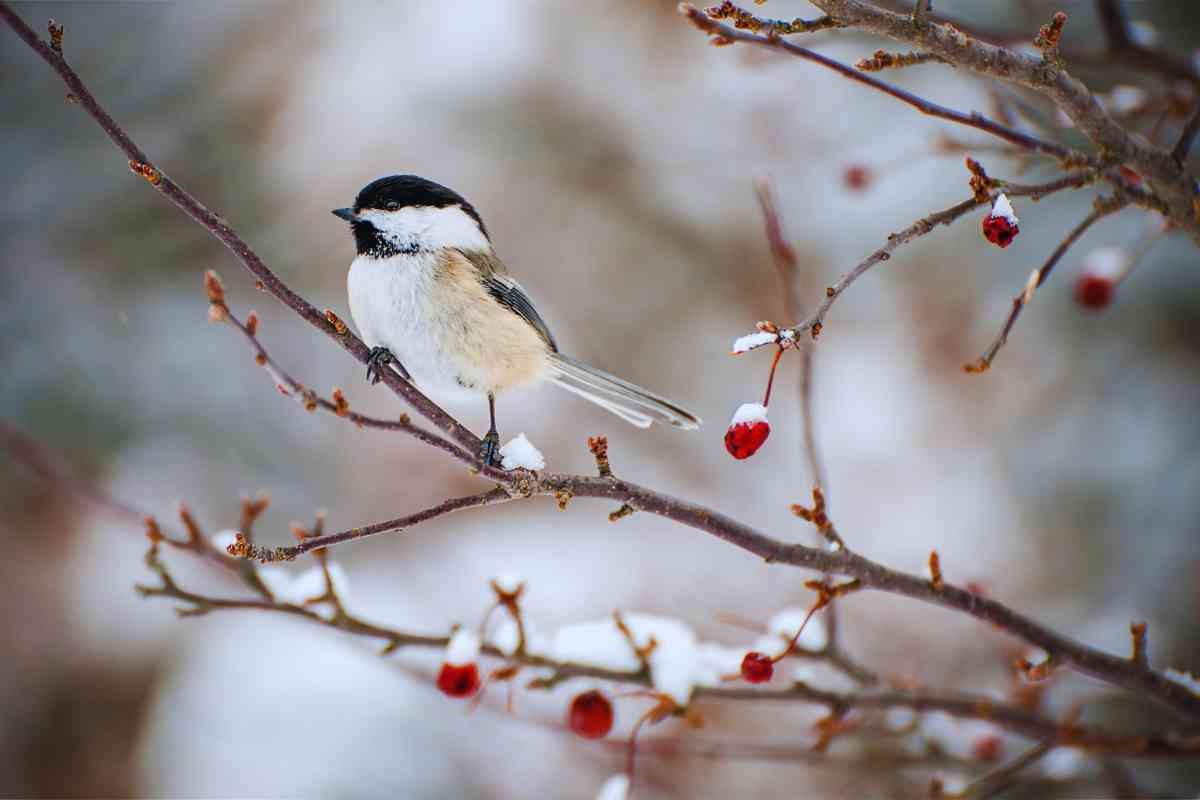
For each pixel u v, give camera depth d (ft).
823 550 14.84
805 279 39.60
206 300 41.24
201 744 33.24
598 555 38.04
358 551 37.81
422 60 41.01
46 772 35.42
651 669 16.14
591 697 15.70
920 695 18.04
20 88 42.86
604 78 40.98
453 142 41.06
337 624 15.67
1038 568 35.45
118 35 43.19
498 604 15.51
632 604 36.42
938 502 37.40
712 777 28.71
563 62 40.93
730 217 40.57
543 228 41.60
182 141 42.32
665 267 41.37
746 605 36.42
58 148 42.73
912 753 20.53
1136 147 14.15
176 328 40.81
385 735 32.76
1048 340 37.24
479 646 15.39
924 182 37.88
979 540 36.37
